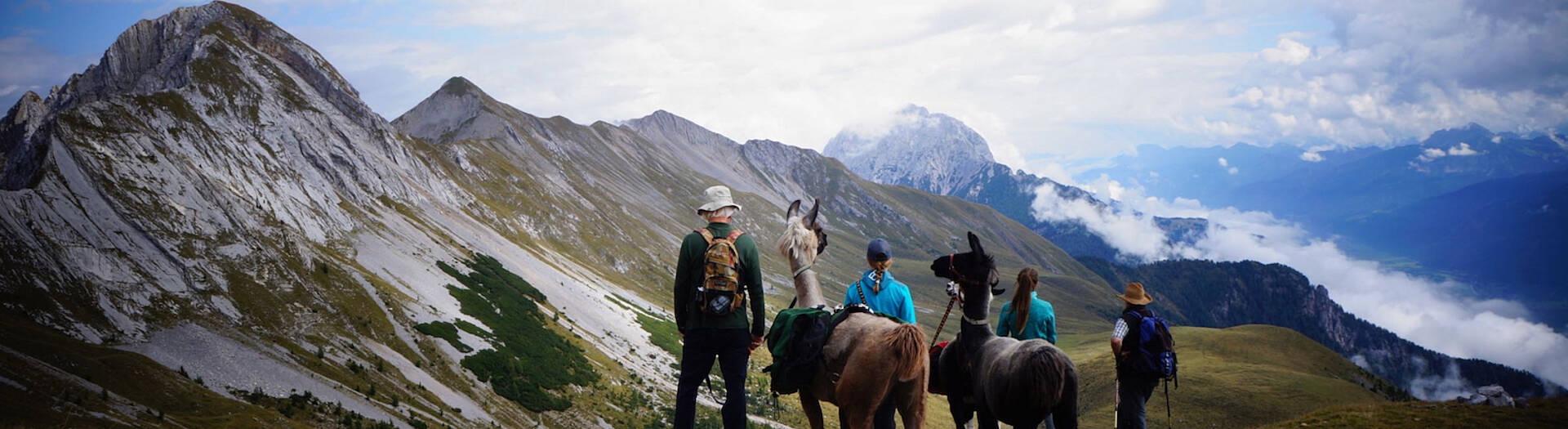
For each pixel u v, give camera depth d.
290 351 47.66
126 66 141.75
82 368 32.44
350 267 66.38
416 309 65.31
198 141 77.56
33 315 40.59
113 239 50.22
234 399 36.34
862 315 7.78
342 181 103.88
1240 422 112.69
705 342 7.59
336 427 37.25
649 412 64.25
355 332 55.19
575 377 64.81
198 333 45.91
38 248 45.59
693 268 7.70
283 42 136.12
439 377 53.97
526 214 176.88
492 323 70.94
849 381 7.27
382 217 100.38
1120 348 10.09
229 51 117.06
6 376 26.59
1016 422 7.80
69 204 50.59
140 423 27.97
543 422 53.81
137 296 47.00
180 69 105.56
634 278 196.88
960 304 8.99
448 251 95.94
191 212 57.81
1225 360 154.88
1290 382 125.69
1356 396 119.81
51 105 141.38
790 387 7.96
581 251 183.88
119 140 60.50
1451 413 17.17
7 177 57.19
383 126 136.00
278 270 58.22
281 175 85.75
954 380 9.12
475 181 174.38
